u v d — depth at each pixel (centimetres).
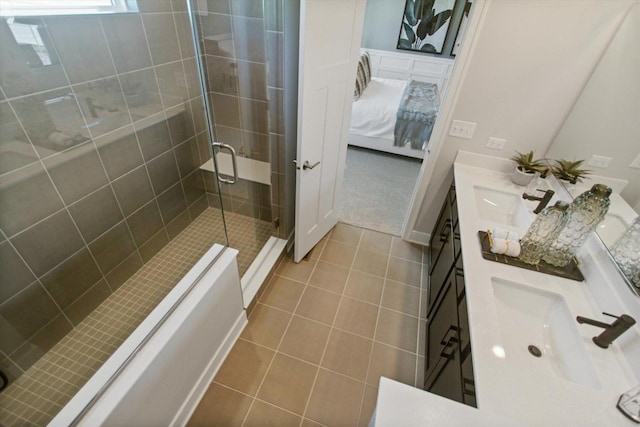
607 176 144
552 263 140
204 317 152
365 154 430
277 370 177
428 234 270
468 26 178
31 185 154
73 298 177
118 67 183
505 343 116
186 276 163
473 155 218
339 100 204
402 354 190
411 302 223
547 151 199
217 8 182
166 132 223
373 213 315
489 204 197
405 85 484
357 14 183
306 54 155
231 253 170
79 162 174
